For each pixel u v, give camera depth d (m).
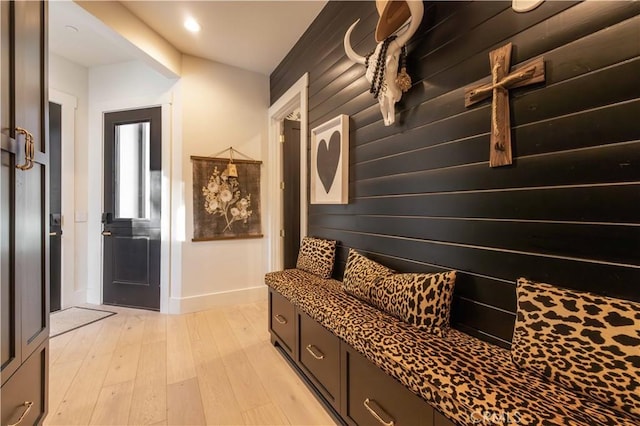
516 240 1.10
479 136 1.23
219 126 3.29
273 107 3.41
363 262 1.80
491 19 1.18
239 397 1.71
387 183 1.75
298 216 3.73
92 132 3.37
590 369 0.82
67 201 3.22
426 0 1.48
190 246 3.13
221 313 3.08
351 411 1.37
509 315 1.12
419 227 1.53
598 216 0.89
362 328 1.31
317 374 1.67
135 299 3.24
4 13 1.00
